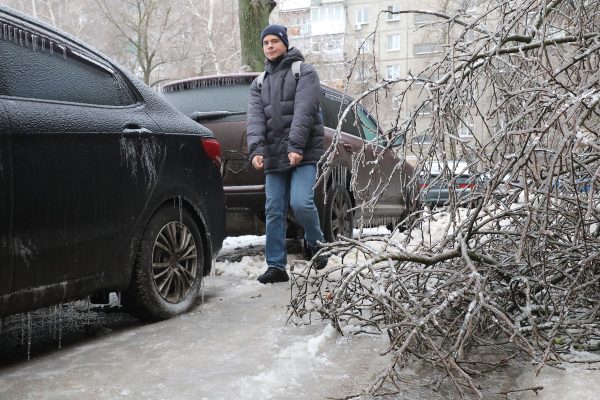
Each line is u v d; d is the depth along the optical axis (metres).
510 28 2.93
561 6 3.31
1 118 2.83
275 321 3.75
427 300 2.94
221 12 32.97
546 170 2.87
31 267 2.94
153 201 3.82
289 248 7.52
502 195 3.01
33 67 3.19
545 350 2.62
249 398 2.47
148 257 3.79
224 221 4.64
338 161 6.51
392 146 3.31
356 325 3.51
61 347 3.31
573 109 2.17
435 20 3.63
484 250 3.26
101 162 3.40
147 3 32.78
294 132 4.81
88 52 3.64
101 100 3.62
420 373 2.74
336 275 5.29
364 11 31.44
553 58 3.29
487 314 2.72
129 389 2.60
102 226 3.40
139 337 3.47
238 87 6.23
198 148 4.37
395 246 3.03
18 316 3.77
